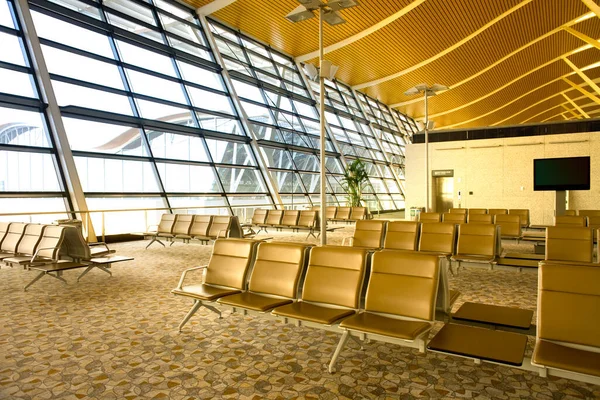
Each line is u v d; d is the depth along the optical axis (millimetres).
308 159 17469
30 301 5203
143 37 12109
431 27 15562
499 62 20656
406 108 28422
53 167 9492
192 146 12758
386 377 3033
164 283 6270
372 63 19250
